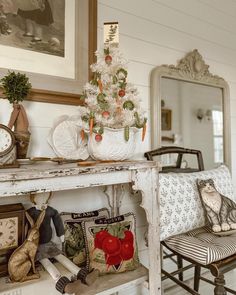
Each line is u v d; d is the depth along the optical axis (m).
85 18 1.40
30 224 1.00
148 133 1.73
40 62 1.26
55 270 0.97
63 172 0.85
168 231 1.36
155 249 1.12
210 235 1.38
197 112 2.04
